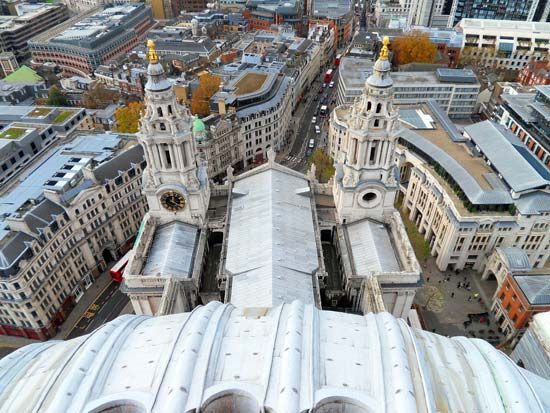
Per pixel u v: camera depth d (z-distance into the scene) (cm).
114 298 11588
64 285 10944
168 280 7700
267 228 8575
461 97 18600
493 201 11081
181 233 9106
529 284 9725
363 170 8731
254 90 16588
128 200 12625
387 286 8231
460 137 13938
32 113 16075
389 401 3425
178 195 8862
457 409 3459
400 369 3631
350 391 3534
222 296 8369
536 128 14938
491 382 3756
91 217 11556
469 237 11300
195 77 19062
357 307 8619
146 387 3681
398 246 8925
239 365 3809
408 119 15250
